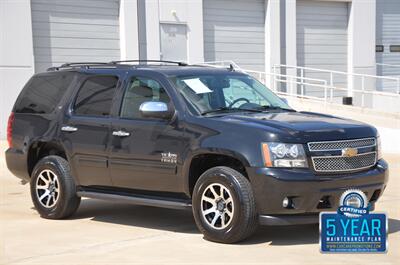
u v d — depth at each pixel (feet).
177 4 65.62
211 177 22.89
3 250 22.80
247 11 71.41
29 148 29.19
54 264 20.94
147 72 26.12
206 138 23.32
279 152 22.04
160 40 64.69
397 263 20.62
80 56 60.49
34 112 29.58
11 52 55.21
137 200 25.48
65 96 28.50
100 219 28.19
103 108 26.91
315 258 21.16
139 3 63.26
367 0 79.92
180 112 24.40
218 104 25.23
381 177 23.85
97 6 61.36
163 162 24.45
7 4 54.90
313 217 22.40
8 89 55.26
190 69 26.68
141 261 21.04
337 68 79.10
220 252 21.91
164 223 27.20
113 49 62.59
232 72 27.63
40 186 28.55
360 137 23.57
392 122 57.00
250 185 22.39
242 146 22.53
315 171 22.29
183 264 20.58
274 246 22.74
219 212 22.88
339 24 79.00
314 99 67.31
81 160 27.09
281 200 21.90
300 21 75.87
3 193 35.17
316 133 22.63
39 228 26.37
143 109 24.48
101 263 20.93
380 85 83.05
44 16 58.18
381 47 83.20
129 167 25.49
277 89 72.74
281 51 73.36
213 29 69.21
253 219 22.36
